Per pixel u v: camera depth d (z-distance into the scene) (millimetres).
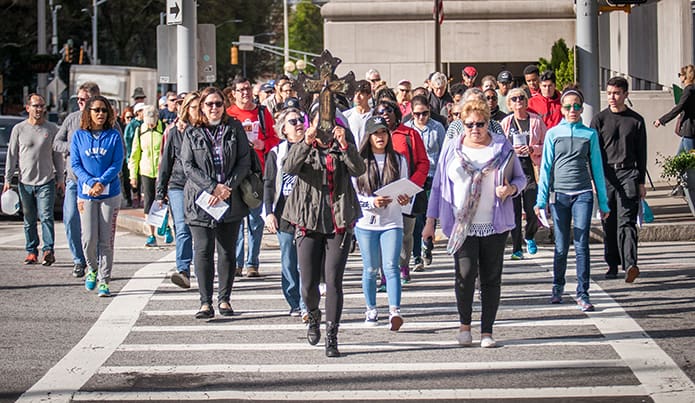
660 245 30125
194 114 21000
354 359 17859
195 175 20734
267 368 17344
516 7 61406
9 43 108438
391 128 22234
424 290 24047
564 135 21281
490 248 18328
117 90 90562
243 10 154625
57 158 28547
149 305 22953
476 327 20203
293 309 21500
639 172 23750
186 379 16734
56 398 15672
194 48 37500
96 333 20203
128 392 15977
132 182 34594
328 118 17766
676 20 45438
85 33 131625
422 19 60688
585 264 21312
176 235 24547
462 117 18406
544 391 15664
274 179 20859
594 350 18109
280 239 21203
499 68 64438
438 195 18766
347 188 17828
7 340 19641
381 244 19812
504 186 18109
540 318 20750
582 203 21266
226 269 21578
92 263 24359
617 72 57094
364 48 60969
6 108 113000
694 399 15133
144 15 129750
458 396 15500
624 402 15086
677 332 19281
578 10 31891
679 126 35344
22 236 36156
